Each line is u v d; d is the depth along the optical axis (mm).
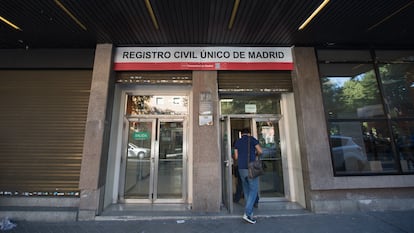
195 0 3531
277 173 5293
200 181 4445
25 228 3639
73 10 3727
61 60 4961
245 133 4375
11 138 4605
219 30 4434
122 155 5254
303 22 4195
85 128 4559
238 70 5070
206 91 4844
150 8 3713
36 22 4055
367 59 5141
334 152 4586
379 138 4707
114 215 4125
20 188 4391
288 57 5113
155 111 5535
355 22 4223
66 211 4074
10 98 4805
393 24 4316
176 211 4395
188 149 5336
